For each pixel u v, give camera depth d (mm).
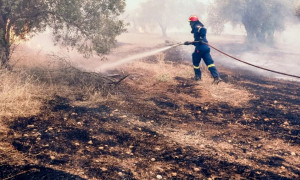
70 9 5547
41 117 3934
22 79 5215
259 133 4129
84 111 4379
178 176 2873
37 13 5797
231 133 4102
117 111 4559
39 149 3074
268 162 3273
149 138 3713
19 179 2500
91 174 2717
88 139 3482
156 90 6094
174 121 4434
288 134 4109
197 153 3398
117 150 3293
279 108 5320
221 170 3055
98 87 5512
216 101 5594
